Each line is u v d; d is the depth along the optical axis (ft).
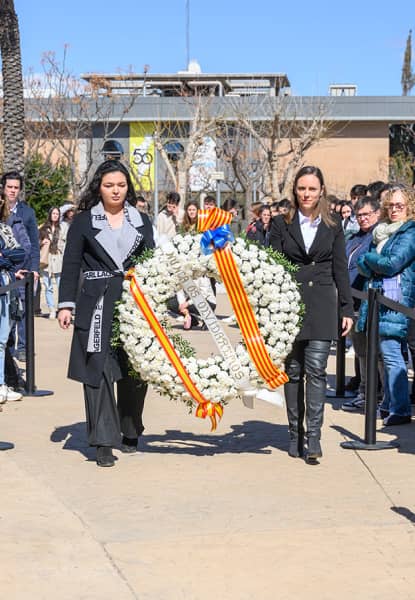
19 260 27.63
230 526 16.83
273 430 25.08
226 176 122.83
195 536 16.28
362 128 146.82
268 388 21.20
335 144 147.43
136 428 22.17
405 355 27.68
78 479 19.95
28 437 23.95
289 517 17.38
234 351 20.93
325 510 17.83
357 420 26.37
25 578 14.42
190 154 110.01
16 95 64.49
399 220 25.66
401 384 25.68
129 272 20.44
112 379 20.70
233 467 21.02
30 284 29.63
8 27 63.52
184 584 14.19
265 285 20.38
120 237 20.70
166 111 132.77
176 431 24.86
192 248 20.47
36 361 36.55
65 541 16.03
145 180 130.31
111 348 20.75
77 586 14.11
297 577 14.48
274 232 21.81
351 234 31.71
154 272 20.30
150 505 18.08
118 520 17.16
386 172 144.05
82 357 20.59
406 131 149.38
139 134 133.28
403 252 24.93
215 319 20.85
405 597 13.79
